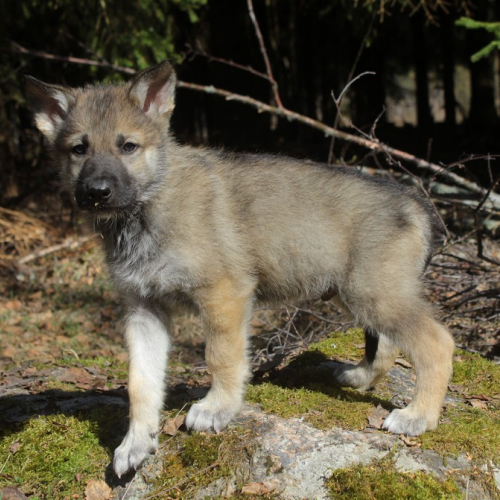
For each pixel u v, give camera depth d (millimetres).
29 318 2129
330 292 1431
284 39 3949
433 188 2346
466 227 2211
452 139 3689
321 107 4105
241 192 1400
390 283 1366
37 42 3152
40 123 1450
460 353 1603
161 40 2533
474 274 1888
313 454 1288
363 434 1317
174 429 1355
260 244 1397
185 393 1508
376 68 3998
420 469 1276
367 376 1457
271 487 1267
